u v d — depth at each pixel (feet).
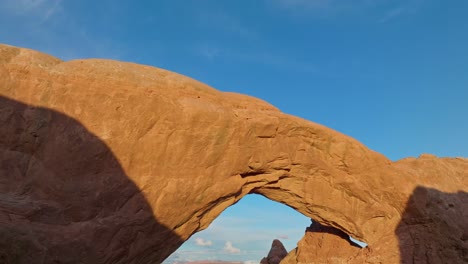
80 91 47.73
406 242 60.75
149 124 50.16
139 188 48.21
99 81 49.16
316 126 63.26
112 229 45.11
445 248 59.06
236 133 56.24
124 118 48.91
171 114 51.60
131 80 51.13
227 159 55.62
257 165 58.85
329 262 71.72
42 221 41.50
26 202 41.52
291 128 61.62
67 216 43.32
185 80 56.44
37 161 44.24
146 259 50.49
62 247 41.11
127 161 48.08
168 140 51.06
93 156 46.29
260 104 63.00
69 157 45.21
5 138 43.47
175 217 51.21
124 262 46.85
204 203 53.93
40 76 46.52
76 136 46.09
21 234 38.70
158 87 52.80
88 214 44.42
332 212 65.31
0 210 39.11
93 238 43.52
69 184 44.42
